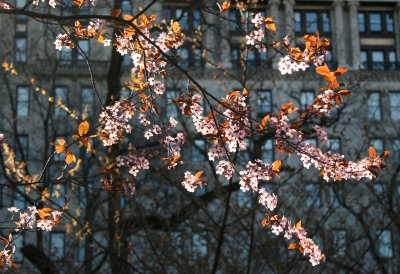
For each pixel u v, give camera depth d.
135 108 9.34
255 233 22.41
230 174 9.16
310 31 60.31
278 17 59.34
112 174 9.49
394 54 61.19
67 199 9.35
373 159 8.80
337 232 25.72
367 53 61.00
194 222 25.09
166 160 9.54
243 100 8.80
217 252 18.16
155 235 22.17
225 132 8.77
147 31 9.41
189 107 8.66
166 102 29.48
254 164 9.00
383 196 25.23
